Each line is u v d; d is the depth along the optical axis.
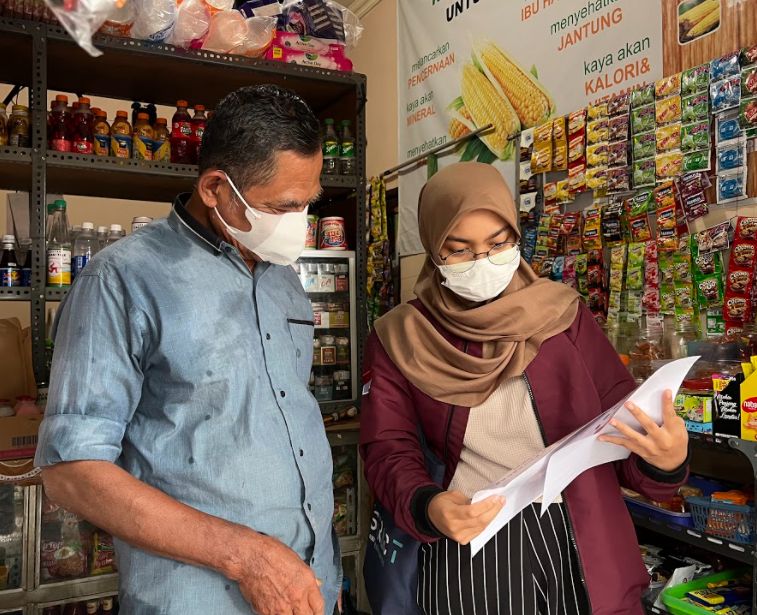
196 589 1.00
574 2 2.71
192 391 1.01
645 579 1.28
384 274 3.76
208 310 1.04
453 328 1.36
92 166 2.22
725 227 2.02
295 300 1.24
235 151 0.99
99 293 0.98
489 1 3.20
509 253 1.32
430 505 1.16
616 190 2.36
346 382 2.68
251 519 1.02
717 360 1.83
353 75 2.56
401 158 3.92
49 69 2.37
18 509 1.95
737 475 2.10
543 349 1.29
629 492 1.98
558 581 1.24
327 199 2.92
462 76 3.39
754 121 1.94
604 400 1.31
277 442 1.06
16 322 2.41
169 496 0.95
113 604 2.09
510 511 1.14
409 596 1.32
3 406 2.10
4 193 4.32
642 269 2.28
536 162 2.73
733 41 2.07
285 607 0.91
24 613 1.95
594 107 2.46
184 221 1.09
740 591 1.78
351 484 2.48
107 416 0.95
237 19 2.33
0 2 2.02
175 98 2.70
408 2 3.84
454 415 1.31
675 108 2.16
